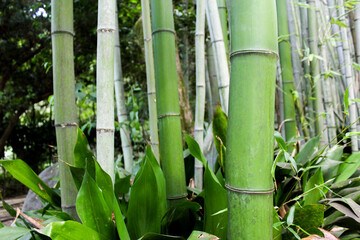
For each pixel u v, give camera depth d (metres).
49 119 6.97
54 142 6.86
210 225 0.87
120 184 1.03
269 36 0.68
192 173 1.47
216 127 1.08
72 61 0.98
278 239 0.88
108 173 0.89
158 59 1.04
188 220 0.99
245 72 0.68
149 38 1.31
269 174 0.70
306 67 1.74
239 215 0.70
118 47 1.78
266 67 0.68
